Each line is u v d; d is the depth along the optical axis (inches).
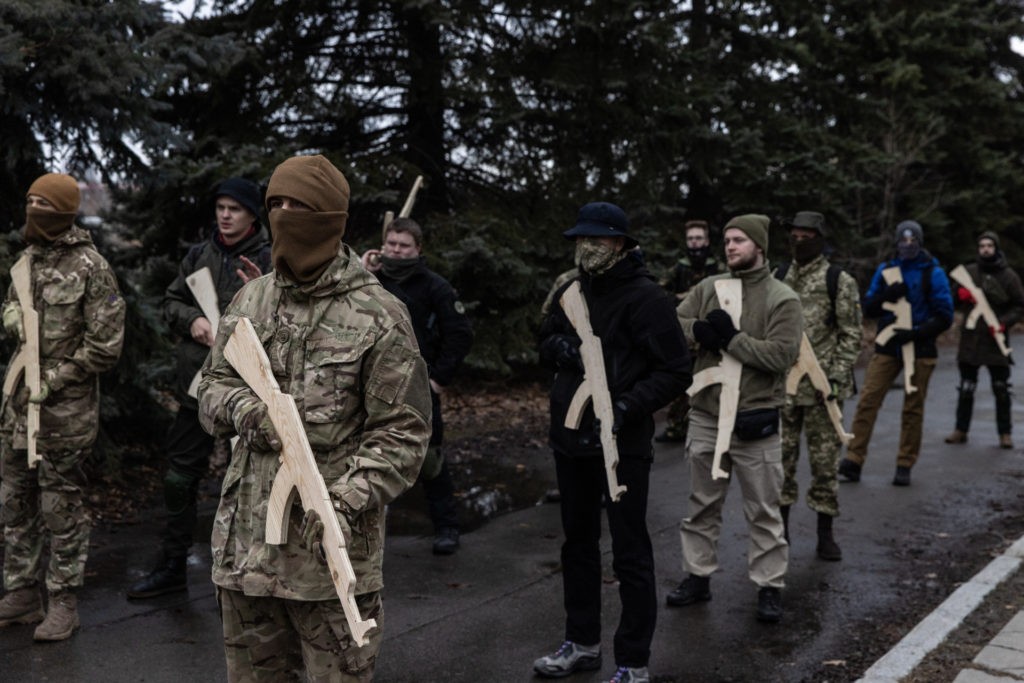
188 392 180.7
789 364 180.4
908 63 799.1
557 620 179.9
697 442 188.9
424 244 419.8
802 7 672.4
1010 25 1003.3
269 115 424.2
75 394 159.2
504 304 448.1
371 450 89.7
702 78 495.5
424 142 469.4
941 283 291.3
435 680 152.2
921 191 874.1
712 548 191.3
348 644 91.6
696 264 324.8
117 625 169.2
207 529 233.5
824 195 577.9
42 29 223.9
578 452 149.9
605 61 460.1
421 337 212.2
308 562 89.1
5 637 161.6
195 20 409.7
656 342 145.9
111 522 235.3
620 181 489.7
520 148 472.7
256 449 90.8
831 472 221.5
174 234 393.1
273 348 92.2
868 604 194.4
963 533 247.9
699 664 162.1
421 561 214.2
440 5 405.4
